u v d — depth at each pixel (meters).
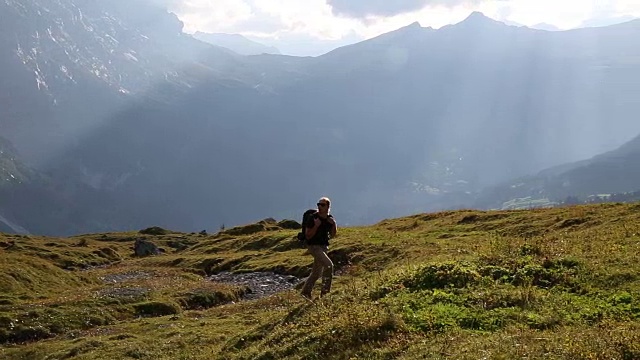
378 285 20.83
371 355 14.77
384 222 85.19
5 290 52.16
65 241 143.50
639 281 18.33
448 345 13.96
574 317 15.79
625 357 12.23
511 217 60.03
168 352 27.50
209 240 99.19
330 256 54.16
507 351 12.81
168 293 48.12
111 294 47.41
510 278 19.66
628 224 34.66
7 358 31.73
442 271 20.23
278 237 80.31
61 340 35.25
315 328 17.81
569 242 28.45
